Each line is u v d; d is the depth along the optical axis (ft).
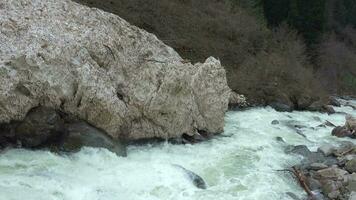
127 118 43.47
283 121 62.13
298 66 90.48
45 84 38.40
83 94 39.86
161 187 35.12
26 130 37.47
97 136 39.60
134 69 45.80
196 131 48.91
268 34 102.06
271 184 38.91
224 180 38.60
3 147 37.01
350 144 50.14
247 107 69.46
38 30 40.14
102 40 44.01
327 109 77.92
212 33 91.86
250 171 41.09
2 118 36.70
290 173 41.81
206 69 50.65
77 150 38.24
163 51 51.34
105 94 40.98
